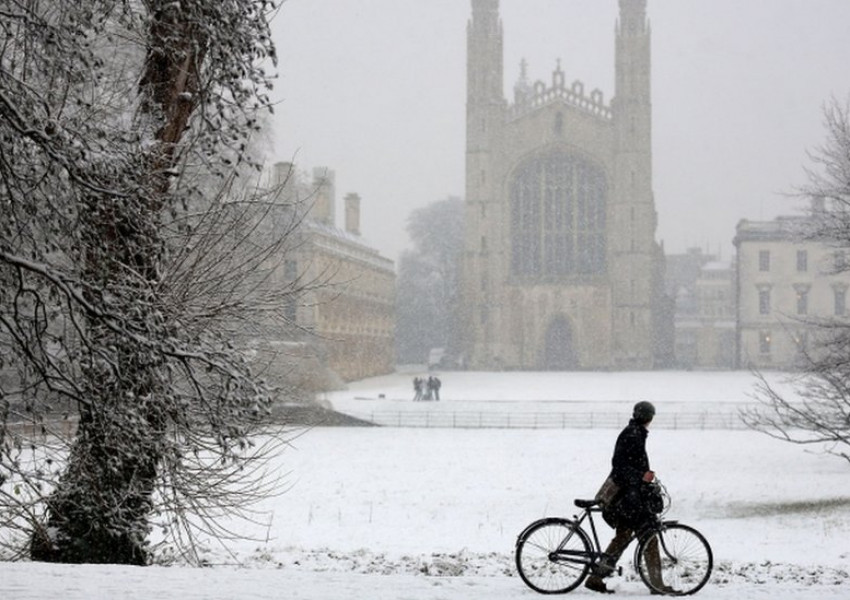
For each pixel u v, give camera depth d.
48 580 11.44
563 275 130.00
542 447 50.31
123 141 12.20
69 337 13.48
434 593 11.86
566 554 12.81
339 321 102.06
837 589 13.41
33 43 11.60
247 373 12.91
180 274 14.76
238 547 22.00
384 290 131.38
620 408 70.94
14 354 12.38
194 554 17.14
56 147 10.96
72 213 11.59
